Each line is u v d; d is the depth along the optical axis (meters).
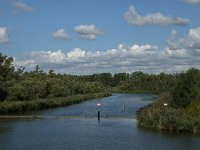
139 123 80.00
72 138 66.25
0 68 141.75
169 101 89.88
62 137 67.25
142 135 68.00
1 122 88.50
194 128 68.94
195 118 70.00
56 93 157.12
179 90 82.62
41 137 67.44
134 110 119.19
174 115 72.25
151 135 67.81
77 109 124.31
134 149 56.75
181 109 78.00
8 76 145.00
